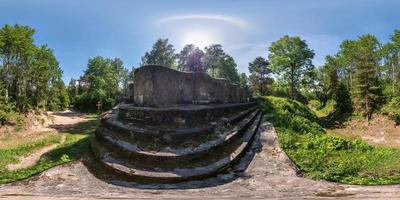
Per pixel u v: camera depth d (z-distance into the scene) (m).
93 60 84.31
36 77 50.91
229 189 11.16
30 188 11.27
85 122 42.91
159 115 15.52
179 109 15.81
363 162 14.48
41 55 53.06
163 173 12.12
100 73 83.94
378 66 53.62
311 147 17.14
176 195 10.38
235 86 25.30
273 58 52.03
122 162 13.08
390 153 15.63
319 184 11.68
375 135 31.44
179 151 13.47
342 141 17.39
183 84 18.08
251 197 10.03
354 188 10.91
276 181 12.16
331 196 9.91
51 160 16.30
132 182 12.01
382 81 49.00
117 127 15.52
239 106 22.53
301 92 67.75
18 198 9.91
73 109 74.44
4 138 31.41
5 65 47.06
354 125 36.44
